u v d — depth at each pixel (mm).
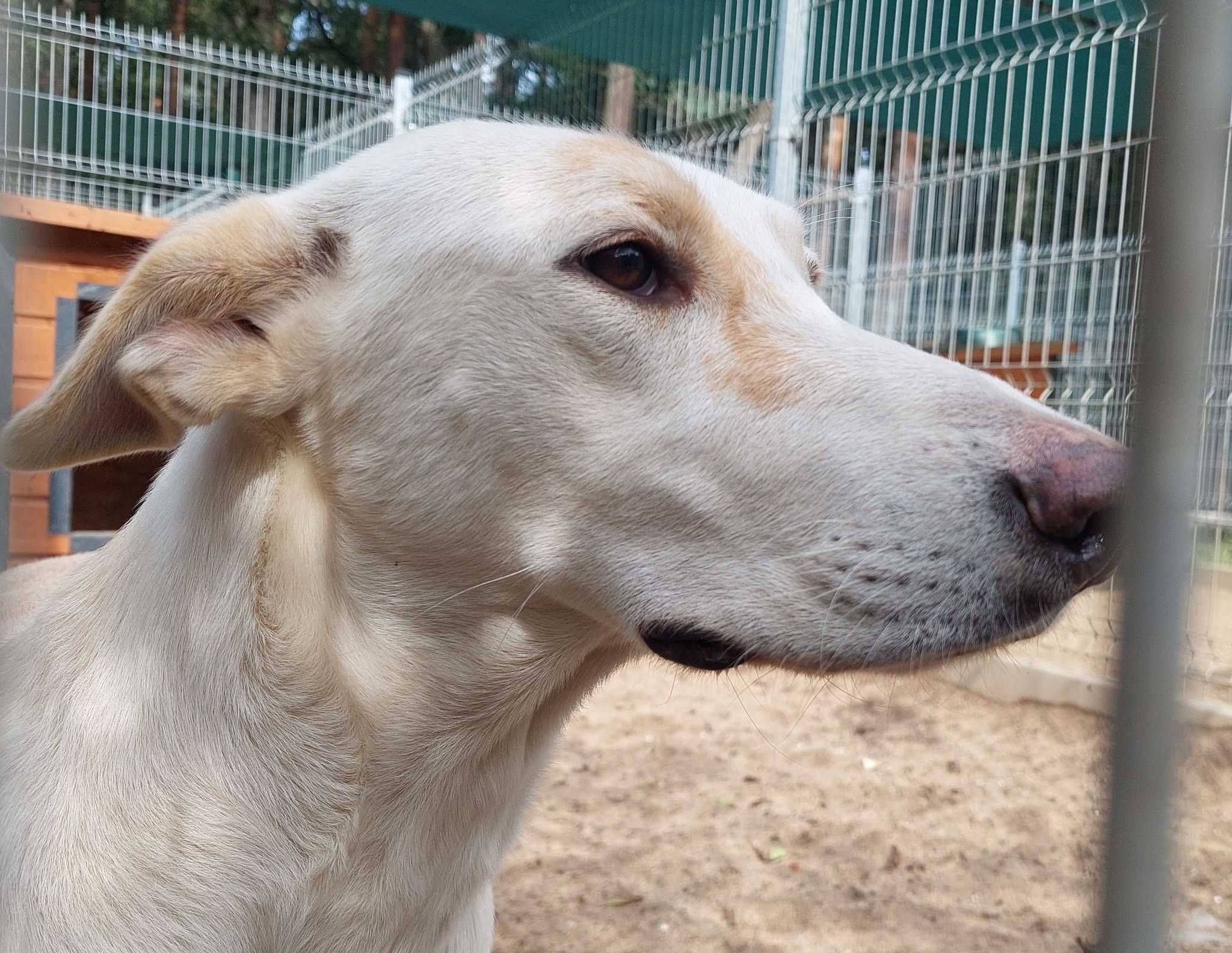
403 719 295
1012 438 255
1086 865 599
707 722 837
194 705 286
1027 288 811
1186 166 190
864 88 914
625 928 535
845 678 315
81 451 304
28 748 303
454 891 318
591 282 284
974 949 515
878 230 927
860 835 641
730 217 315
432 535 293
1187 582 201
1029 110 853
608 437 284
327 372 296
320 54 3131
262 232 299
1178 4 187
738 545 276
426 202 298
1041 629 256
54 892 280
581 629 307
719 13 1045
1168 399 197
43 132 1392
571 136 311
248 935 283
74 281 973
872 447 266
